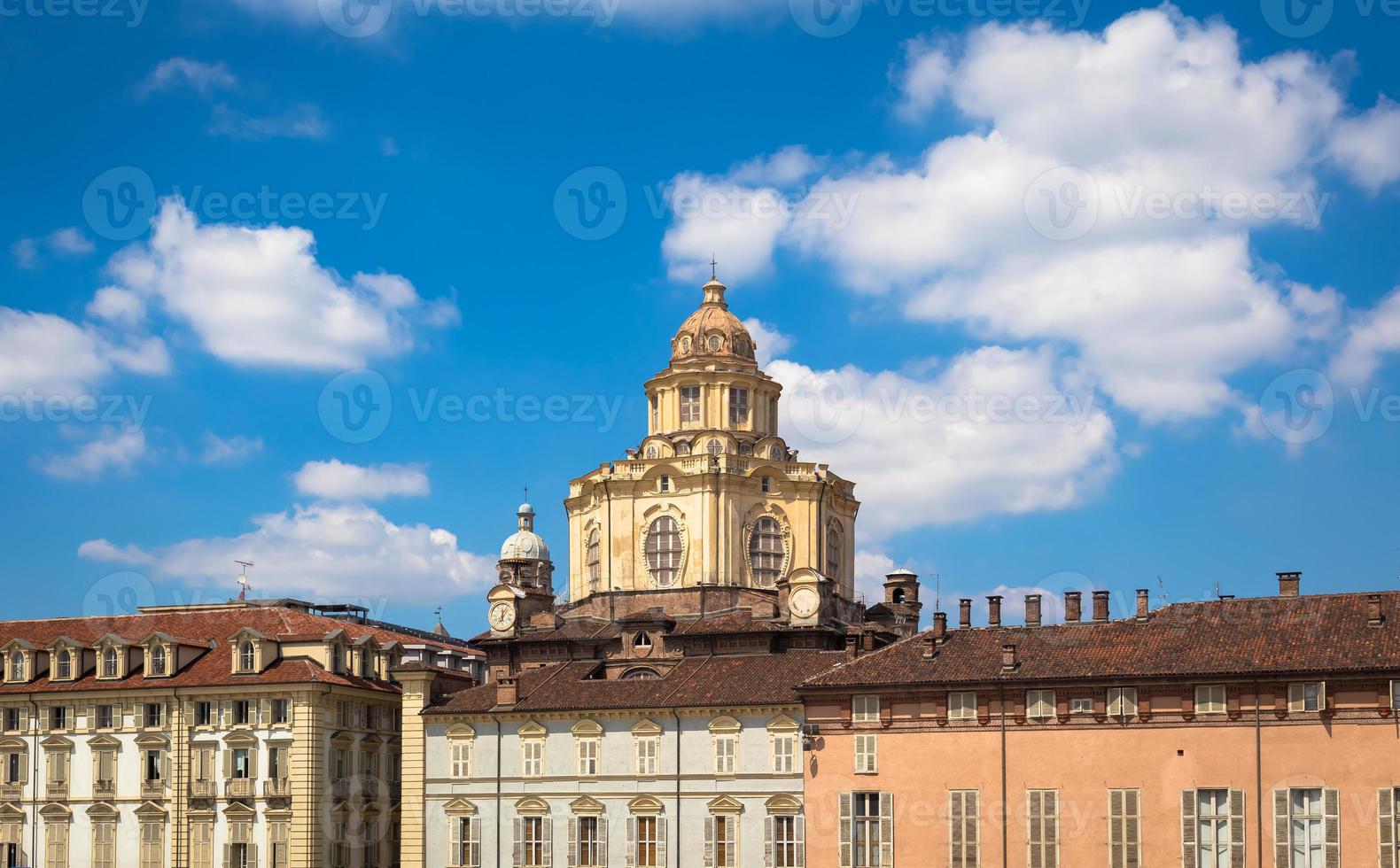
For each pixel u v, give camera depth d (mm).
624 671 129250
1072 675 107125
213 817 129250
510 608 139875
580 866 119688
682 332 150125
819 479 144125
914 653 114562
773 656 122188
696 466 141500
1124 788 105125
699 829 116812
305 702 128375
